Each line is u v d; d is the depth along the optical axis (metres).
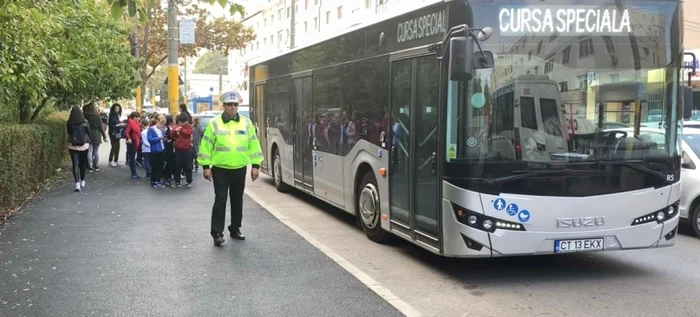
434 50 6.65
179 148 14.16
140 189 13.74
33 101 13.95
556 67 6.32
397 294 6.23
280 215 10.70
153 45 32.09
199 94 62.16
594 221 6.32
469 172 6.18
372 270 7.17
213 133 8.31
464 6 6.21
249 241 8.49
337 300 5.89
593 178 6.31
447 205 6.36
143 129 16.36
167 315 5.45
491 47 6.22
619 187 6.38
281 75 13.35
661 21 6.54
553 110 6.30
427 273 7.04
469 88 6.18
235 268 7.04
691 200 9.12
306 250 7.96
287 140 12.92
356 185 9.19
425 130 6.89
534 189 6.22
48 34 10.37
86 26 12.85
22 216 10.16
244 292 6.13
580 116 6.35
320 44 10.66
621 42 6.45
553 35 6.32
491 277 6.87
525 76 6.27
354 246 8.45
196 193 13.23
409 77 7.32
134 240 8.45
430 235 6.83
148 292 6.10
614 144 6.40
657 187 6.50
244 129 8.46
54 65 11.83
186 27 22.48
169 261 7.32
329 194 10.34
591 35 6.39
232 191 8.54
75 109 13.20
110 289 6.18
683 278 6.81
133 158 15.84
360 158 8.89
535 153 6.23
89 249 7.88
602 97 6.39
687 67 7.64
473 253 6.21
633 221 6.44
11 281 6.41
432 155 6.71
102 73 15.90
